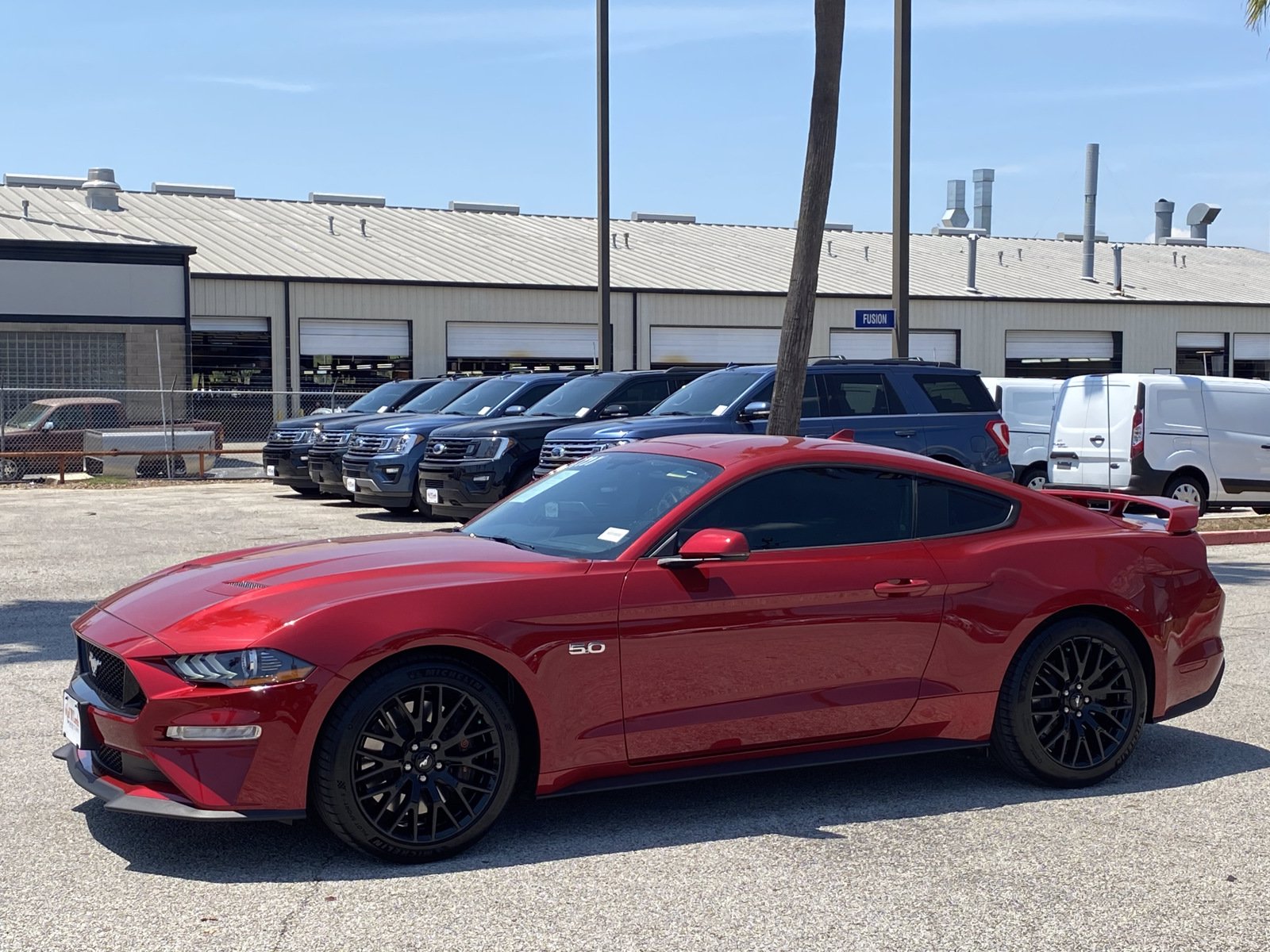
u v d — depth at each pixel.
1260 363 48.81
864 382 13.89
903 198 16.75
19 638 8.87
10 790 5.51
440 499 15.61
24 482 24.45
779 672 5.21
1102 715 5.80
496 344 38.66
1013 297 44.59
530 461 15.30
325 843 4.91
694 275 42.34
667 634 5.00
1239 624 9.76
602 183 20.33
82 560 12.88
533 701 4.81
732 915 4.24
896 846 4.95
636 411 16.23
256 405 35.66
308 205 45.03
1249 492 16.83
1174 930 4.15
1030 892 4.46
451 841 4.71
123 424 26.05
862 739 5.42
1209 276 52.78
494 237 44.19
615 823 5.21
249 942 3.99
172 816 4.44
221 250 37.41
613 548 5.16
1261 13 17.06
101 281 30.75
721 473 5.41
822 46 12.11
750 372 14.28
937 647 5.48
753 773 5.32
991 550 5.66
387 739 4.60
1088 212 49.53
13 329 29.95
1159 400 16.44
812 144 12.28
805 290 12.34
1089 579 5.76
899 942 4.03
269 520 16.91
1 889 4.42
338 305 36.56
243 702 4.42
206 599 4.81
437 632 4.64
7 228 31.61
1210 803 5.54
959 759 6.26
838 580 5.30
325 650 4.50
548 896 4.39
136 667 4.51
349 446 18.00
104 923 4.14
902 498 5.65
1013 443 19.94
